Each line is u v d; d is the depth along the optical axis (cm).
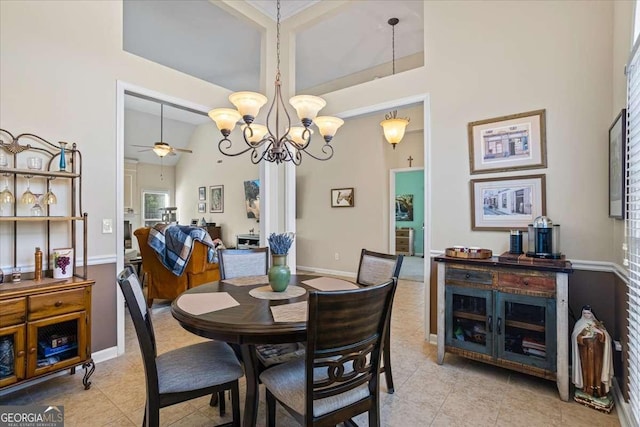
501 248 276
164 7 393
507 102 272
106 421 192
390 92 336
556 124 252
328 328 124
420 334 331
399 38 471
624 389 196
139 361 270
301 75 592
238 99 219
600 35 236
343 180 642
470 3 291
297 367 162
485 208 282
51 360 216
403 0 387
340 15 416
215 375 162
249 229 782
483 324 248
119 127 281
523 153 264
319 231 674
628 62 176
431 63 311
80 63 260
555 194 252
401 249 941
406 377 245
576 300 243
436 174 307
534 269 222
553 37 254
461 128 295
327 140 253
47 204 236
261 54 418
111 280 277
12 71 228
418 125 562
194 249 411
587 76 241
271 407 161
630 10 192
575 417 197
